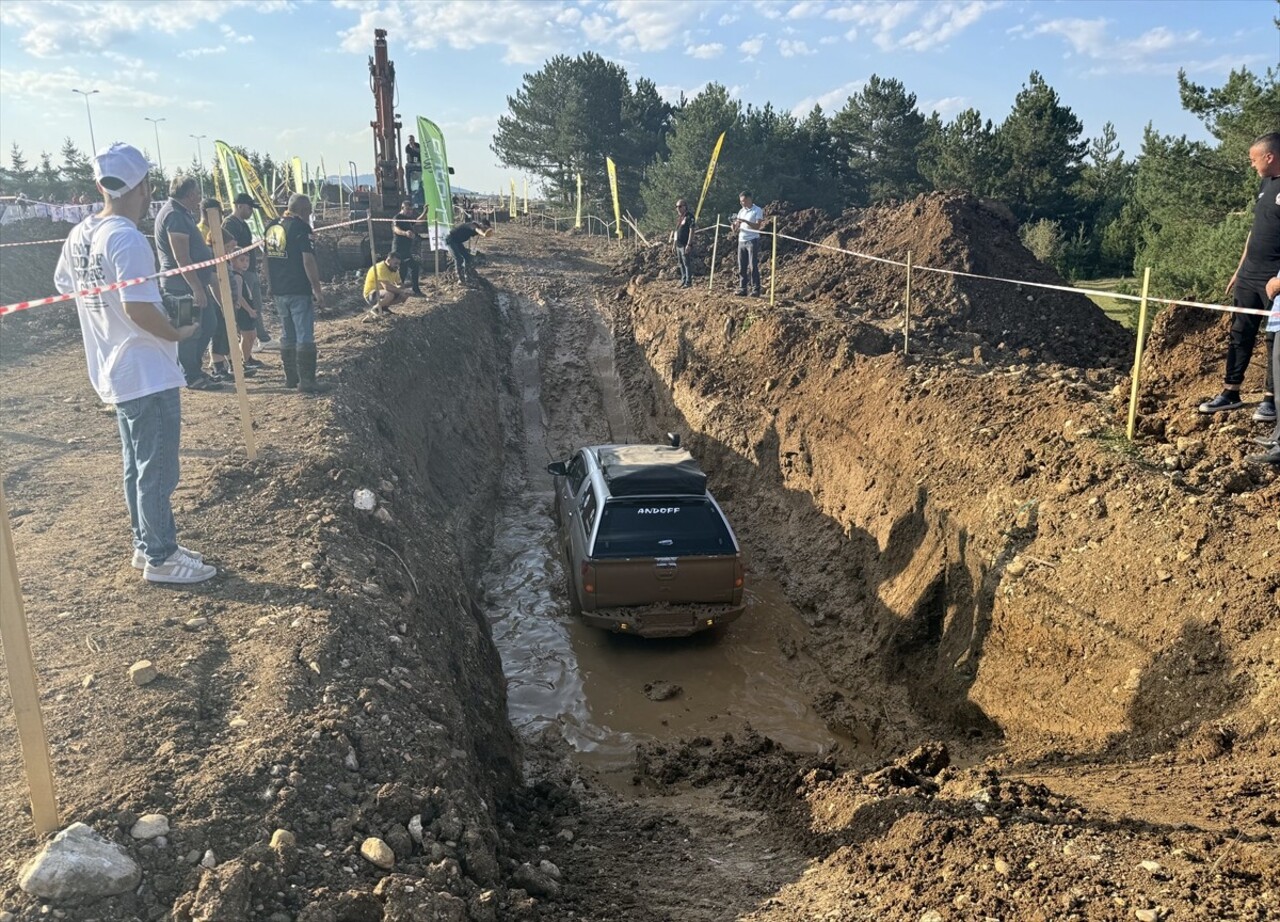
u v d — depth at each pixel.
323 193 45.78
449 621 7.35
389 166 26.05
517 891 3.95
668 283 23.62
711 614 9.52
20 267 17.62
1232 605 5.90
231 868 3.32
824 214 24.67
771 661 9.75
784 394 14.26
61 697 4.40
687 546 9.41
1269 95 18.77
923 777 5.67
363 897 3.43
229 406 9.87
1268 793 4.53
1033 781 5.45
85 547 6.30
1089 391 9.54
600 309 24.05
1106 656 6.52
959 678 7.86
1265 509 6.32
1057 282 18.27
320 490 7.58
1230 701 5.55
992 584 7.79
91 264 4.85
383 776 4.28
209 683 4.70
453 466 13.54
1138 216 32.94
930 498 9.41
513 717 8.56
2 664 4.71
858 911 4.02
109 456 8.42
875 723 8.17
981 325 16.38
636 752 7.96
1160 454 7.70
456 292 21.05
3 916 2.98
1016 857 4.04
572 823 5.98
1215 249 16.44
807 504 12.42
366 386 11.43
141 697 4.46
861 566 10.38
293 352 10.55
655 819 6.14
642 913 4.37
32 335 13.75
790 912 4.21
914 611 8.80
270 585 5.89
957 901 3.79
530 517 14.38
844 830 5.05
